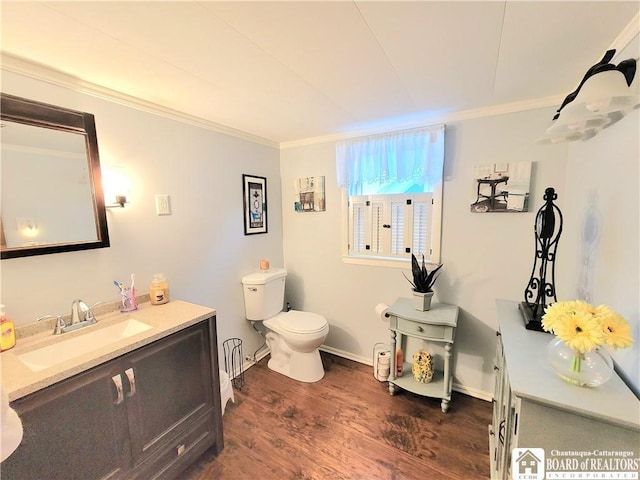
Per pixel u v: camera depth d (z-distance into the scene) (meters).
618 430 0.81
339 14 0.94
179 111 1.91
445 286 2.19
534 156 1.81
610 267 1.11
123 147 1.65
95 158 1.49
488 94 1.67
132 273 1.72
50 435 1.00
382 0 0.87
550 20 0.98
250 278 2.48
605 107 0.90
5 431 0.65
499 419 1.40
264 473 1.54
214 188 2.22
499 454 1.31
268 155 2.73
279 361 2.51
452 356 2.21
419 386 2.09
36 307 1.34
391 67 1.33
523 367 1.02
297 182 2.79
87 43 1.10
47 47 1.13
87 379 1.09
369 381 2.37
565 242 1.72
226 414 1.98
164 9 0.90
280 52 1.19
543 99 1.74
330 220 2.67
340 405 2.07
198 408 1.54
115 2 0.86
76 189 1.44
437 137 2.04
